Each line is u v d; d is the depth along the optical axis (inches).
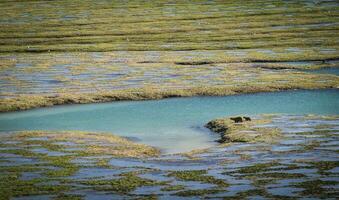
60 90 5634.8
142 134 4020.7
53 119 4562.0
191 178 2861.7
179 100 5265.8
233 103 5083.7
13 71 6840.6
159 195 2600.9
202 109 4852.4
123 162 3193.9
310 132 3779.5
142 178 2871.6
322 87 5703.7
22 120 4537.4
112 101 5270.7
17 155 3341.5
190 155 3334.2
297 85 5762.8
